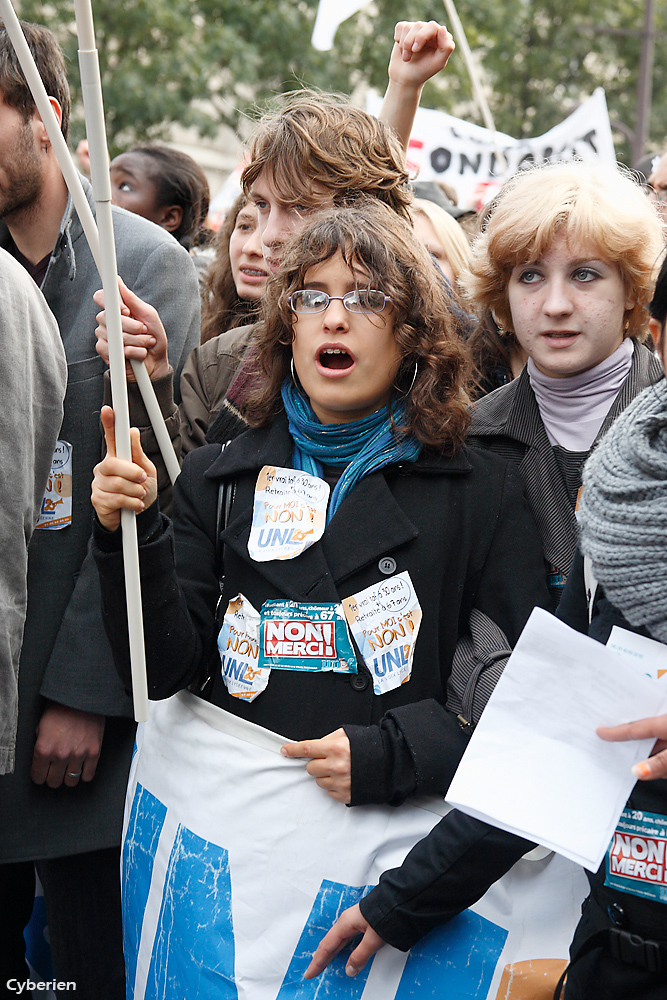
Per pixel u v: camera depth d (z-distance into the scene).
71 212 2.32
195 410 2.39
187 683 1.83
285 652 1.75
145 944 1.82
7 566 1.92
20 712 2.25
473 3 13.96
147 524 1.77
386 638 1.74
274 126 2.18
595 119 5.08
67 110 2.32
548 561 1.95
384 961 1.68
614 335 2.00
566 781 1.45
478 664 1.76
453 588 1.80
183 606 1.80
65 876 2.36
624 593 1.42
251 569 1.81
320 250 1.78
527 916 1.72
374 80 13.45
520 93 15.45
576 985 1.54
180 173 4.12
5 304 1.92
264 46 12.67
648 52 13.75
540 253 1.95
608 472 1.48
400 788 1.67
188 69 11.90
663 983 1.46
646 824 1.45
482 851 1.57
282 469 1.83
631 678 1.40
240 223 3.01
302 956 1.68
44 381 2.04
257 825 1.71
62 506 2.25
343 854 1.69
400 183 2.22
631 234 1.92
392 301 1.77
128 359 2.08
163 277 2.40
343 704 1.73
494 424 2.08
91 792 2.32
